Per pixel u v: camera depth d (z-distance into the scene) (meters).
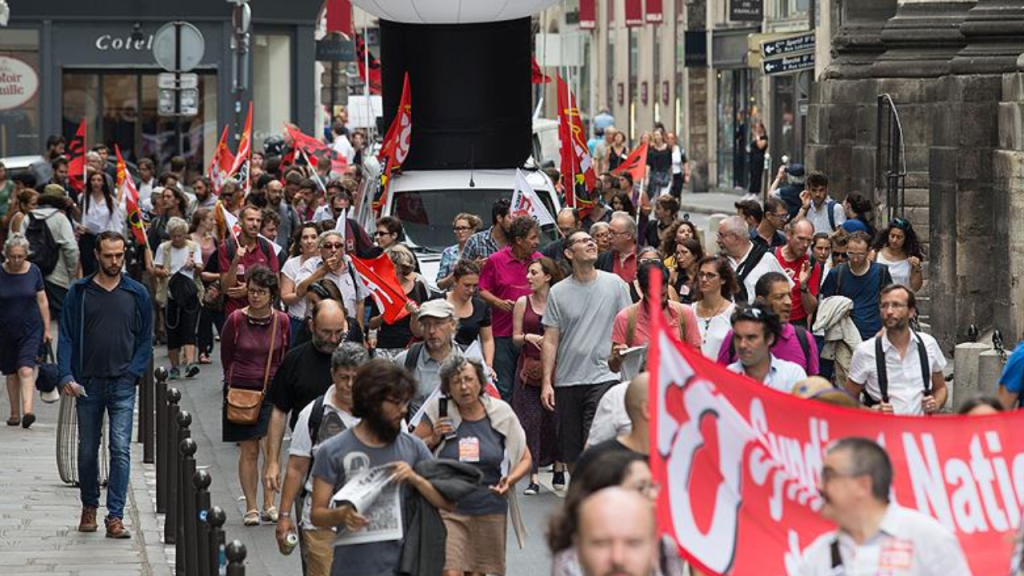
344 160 75.81
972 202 42.28
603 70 141.62
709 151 119.62
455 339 29.52
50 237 43.97
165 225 46.91
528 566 24.25
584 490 12.98
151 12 79.81
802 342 23.06
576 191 46.59
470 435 19.84
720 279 25.14
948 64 47.47
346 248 36.19
